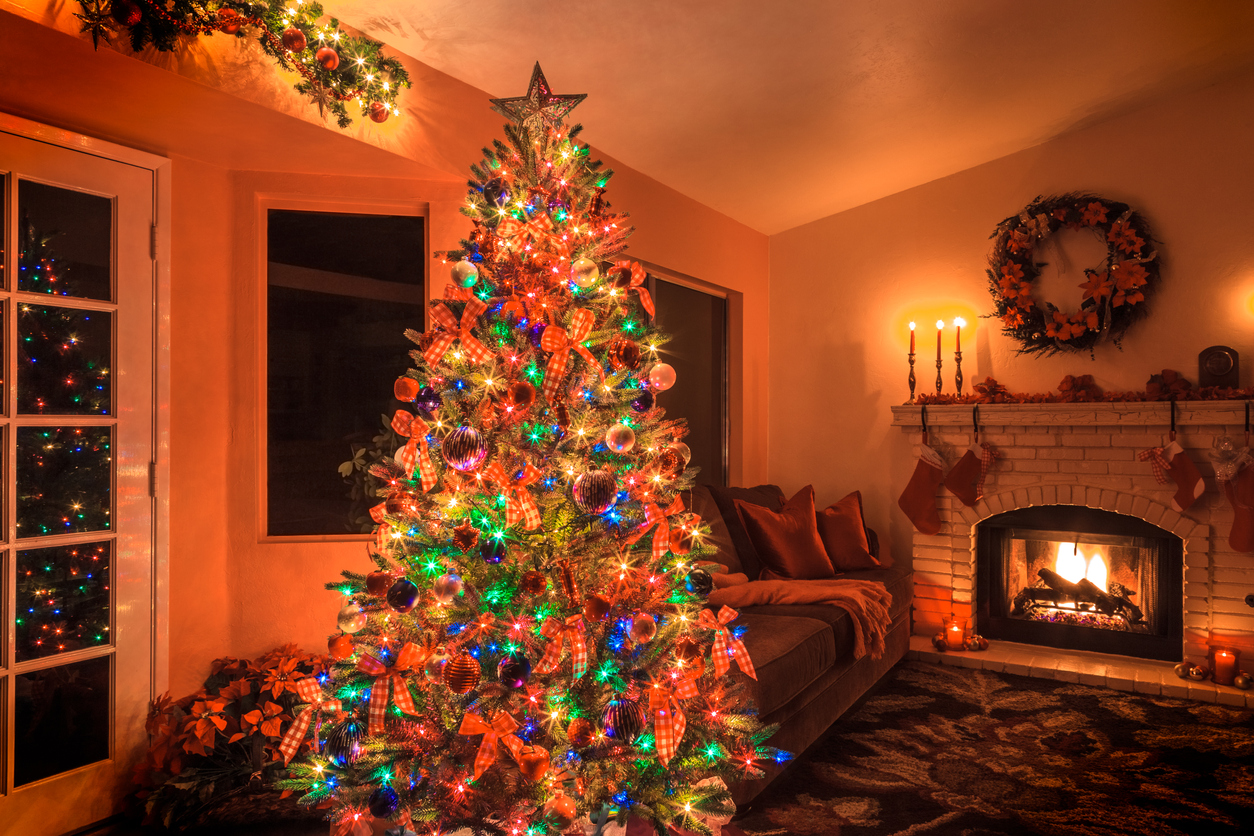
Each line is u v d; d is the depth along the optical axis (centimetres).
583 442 176
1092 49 350
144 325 250
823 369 515
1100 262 434
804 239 524
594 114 329
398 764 173
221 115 227
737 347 502
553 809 156
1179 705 354
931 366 481
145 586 248
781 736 271
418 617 172
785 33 291
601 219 204
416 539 181
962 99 378
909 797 262
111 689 239
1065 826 242
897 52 322
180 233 261
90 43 186
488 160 203
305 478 285
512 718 162
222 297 272
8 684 217
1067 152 444
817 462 516
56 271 230
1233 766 286
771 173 427
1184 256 414
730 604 349
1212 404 382
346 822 178
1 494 218
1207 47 364
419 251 297
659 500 197
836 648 318
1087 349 437
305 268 286
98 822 233
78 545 234
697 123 351
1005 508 440
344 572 193
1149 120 423
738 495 427
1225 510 386
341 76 234
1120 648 419
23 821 218
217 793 239
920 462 462
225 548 272
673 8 262
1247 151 401
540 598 170
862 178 458
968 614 450
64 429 232
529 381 179
